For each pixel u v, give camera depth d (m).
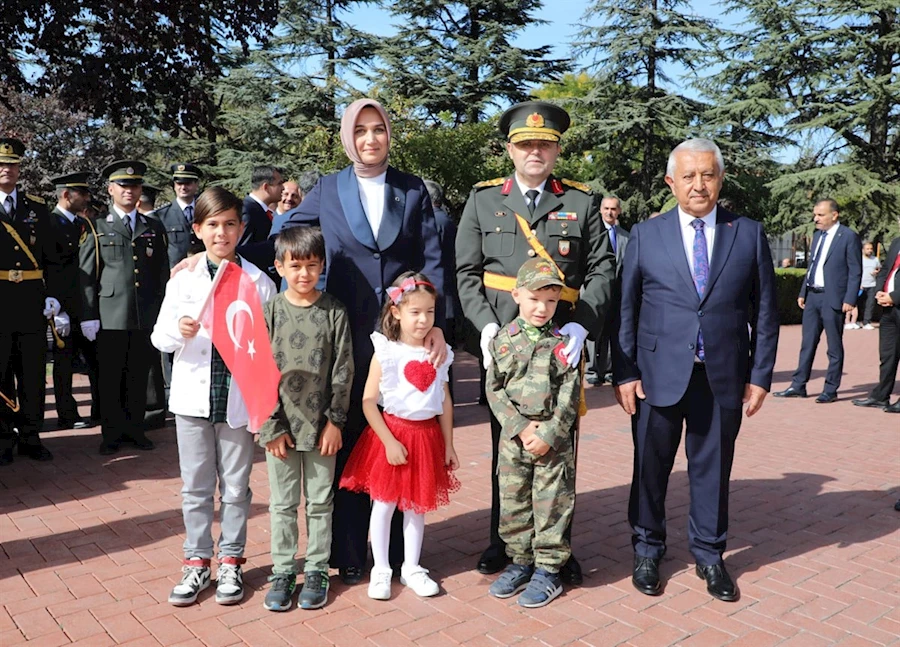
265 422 3.16
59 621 3.10
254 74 21.55
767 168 24.95
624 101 24.02
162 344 3.23
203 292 3.24
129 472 5.35
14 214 5.50
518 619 3.17
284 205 6.37
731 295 3.38
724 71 25.84
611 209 8.63
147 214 6.23
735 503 4.75
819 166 26.27
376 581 3.35
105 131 18.19
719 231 3.42
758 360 3.42
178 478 5.20
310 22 22.56
